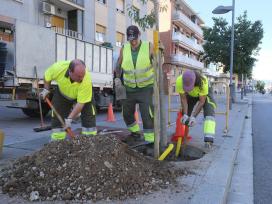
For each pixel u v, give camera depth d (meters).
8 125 10.46
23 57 10.66
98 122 11.54
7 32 19.27
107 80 14.96
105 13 28.45
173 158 6.07
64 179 4.17
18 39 10.48
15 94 10.95
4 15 18.83
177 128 6.95
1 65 10.27
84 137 4.82
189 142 7.57
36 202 3.89
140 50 6.51
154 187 4.38
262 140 9.61
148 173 4.65
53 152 4.55
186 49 56.91
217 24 29.45
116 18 30.23
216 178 4.98
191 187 4.54
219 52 29.16
